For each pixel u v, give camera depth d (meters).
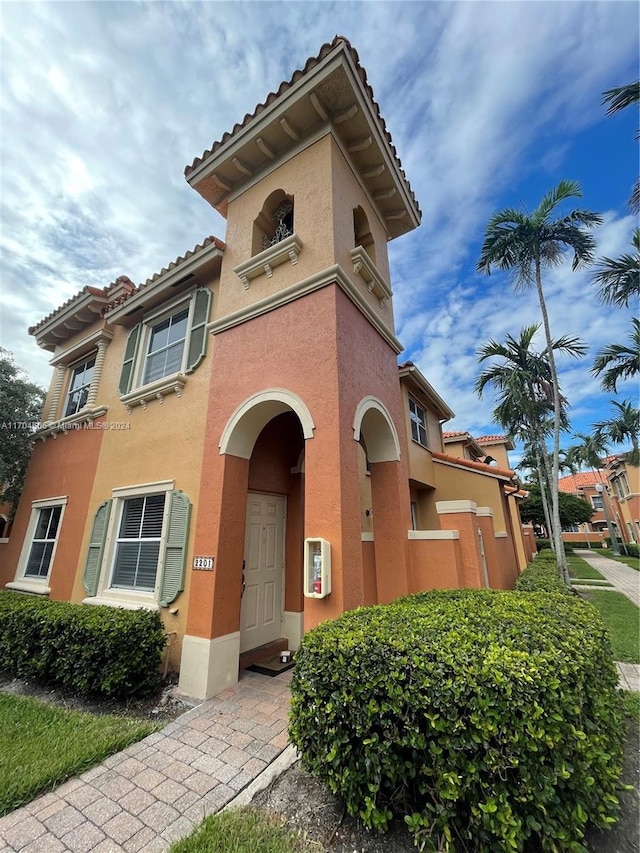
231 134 7.24
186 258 8.08
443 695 2.46
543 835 2.31
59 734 4.12
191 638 5.50
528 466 28.73
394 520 6.76
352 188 7.39
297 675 3.21
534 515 33.12
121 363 9.66
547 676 2.42
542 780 2.28
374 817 2.56
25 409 11.18
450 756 2.41
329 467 5.02
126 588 7.24
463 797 2.41
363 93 6.62
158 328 9.19
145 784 3.33
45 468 10.77
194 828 2.80
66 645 5.42
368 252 8.02
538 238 12.27
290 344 5.98
